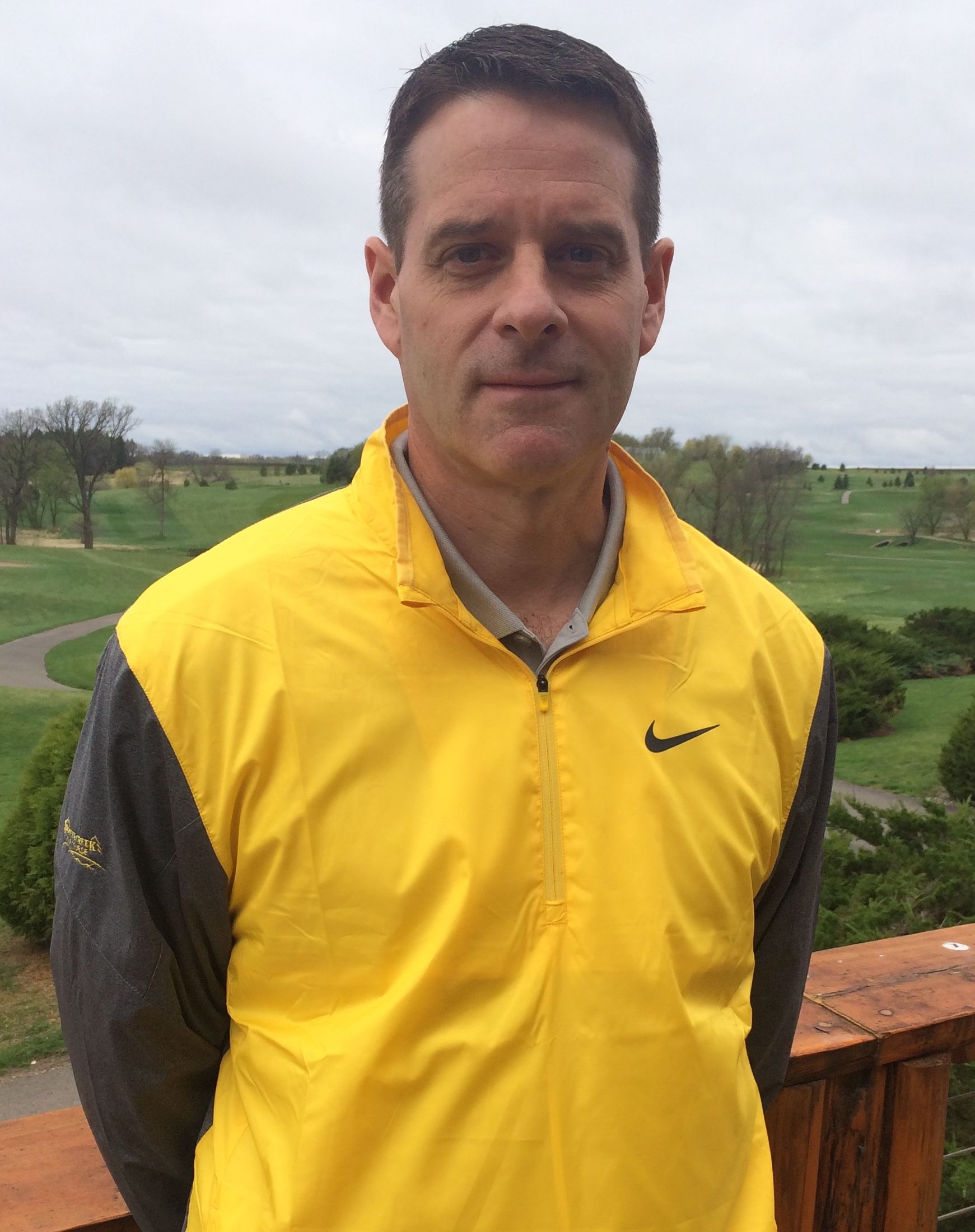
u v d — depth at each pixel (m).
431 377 1.31
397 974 1.17
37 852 9.60
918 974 1.99
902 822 5.98
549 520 1.37
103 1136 1.33
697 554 1.51
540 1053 1.16
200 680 1.19
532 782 1.23
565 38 1.31
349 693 1.21
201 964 1.27
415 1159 1.12
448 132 1.28
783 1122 1.70
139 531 79.88
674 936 1.24
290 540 1.30
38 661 36.09
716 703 1.38
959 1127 3.13
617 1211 1.16
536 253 1.26
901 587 58.34
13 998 9.07
